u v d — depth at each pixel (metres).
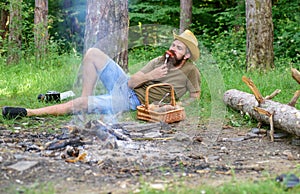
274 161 4.23
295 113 4.91
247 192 3.25
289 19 13.79
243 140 5.12
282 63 10.95
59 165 3.92
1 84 8.71
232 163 4.17
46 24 13.30
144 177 3.71
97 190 3.38
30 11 13.62
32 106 6.79
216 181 3.58
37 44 12.52
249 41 10.55
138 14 17.80
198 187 3.38
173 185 3.47
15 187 3.39
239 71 10.02
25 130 5.31
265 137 5.24
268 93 7.46
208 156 4.42
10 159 3.99
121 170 3.86
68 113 6.04
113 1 7.03
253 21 10.47
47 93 7.10
